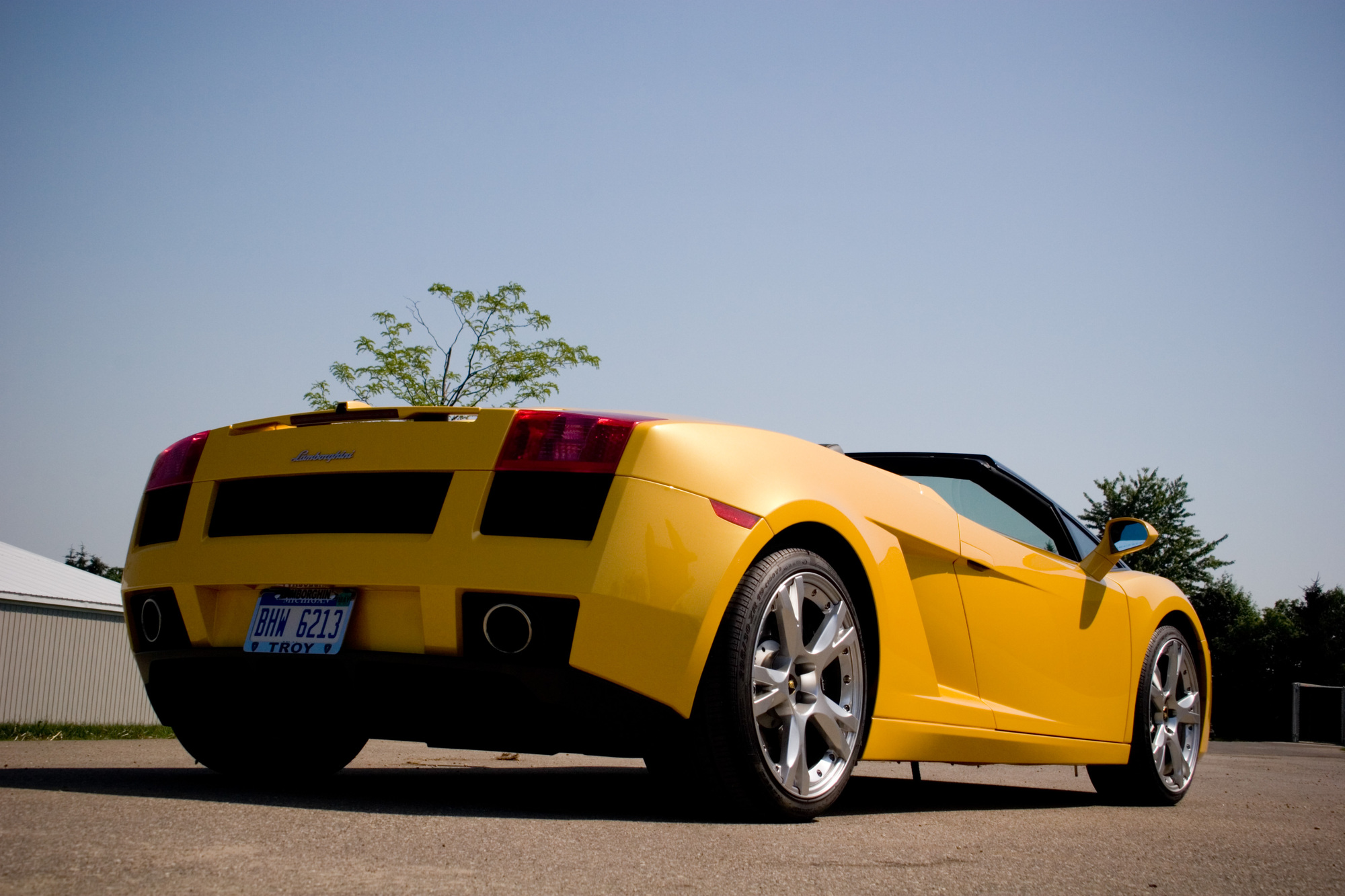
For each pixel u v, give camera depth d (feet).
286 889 5.05
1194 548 133.90
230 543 8.83
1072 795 14.33
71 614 67.67
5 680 63.87
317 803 8.24
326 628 8.27
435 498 8.11
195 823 6.72
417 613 8.02
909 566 10.18
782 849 6.95
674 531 7.93
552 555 7.68
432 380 46.26
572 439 8.00
